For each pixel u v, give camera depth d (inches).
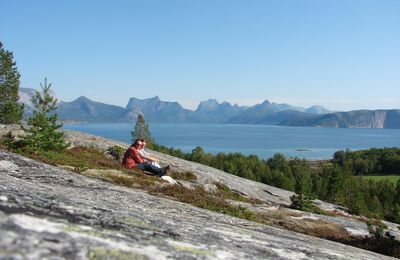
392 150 7234.3
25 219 159.5
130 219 226.1
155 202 450.9
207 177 1087.0
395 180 5792.3
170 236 205.6
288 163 5447.8
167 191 624.1
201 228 264.8
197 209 469.1
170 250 170.7
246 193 1044.5
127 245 160.6
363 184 4234.7
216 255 182.7
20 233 139.9
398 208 1642.5
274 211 725.9
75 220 185.2
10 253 119.4
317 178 4453.7
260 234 321.4
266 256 217.5
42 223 160.9
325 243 395.2
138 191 558.6
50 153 751.1
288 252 248.8
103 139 1231.5
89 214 209.5
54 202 220.2
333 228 665.6
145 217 251.4
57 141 799.7
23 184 304.0
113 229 187.5
